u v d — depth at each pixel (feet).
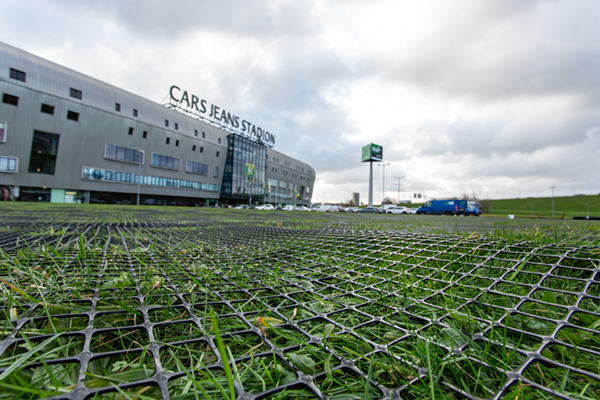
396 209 141.59
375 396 1.71
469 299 3.44
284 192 243.40
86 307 2.90
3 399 1.53
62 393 1.52
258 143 204.44
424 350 2.15
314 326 2.75
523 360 2.03
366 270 5.41
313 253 7.23
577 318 2.92
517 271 4.10
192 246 8.18
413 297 3.65
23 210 29.73
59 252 5.99
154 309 2.93
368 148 241.55
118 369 1.96
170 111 144.05
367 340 2.29
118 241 9.22
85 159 110.22
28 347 1.93
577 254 5.31
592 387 1.85
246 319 2.73
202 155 159.12
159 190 138.21
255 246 8.32
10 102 91.56
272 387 1.79
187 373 1.69
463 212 109.81
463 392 1.69
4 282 2.57
